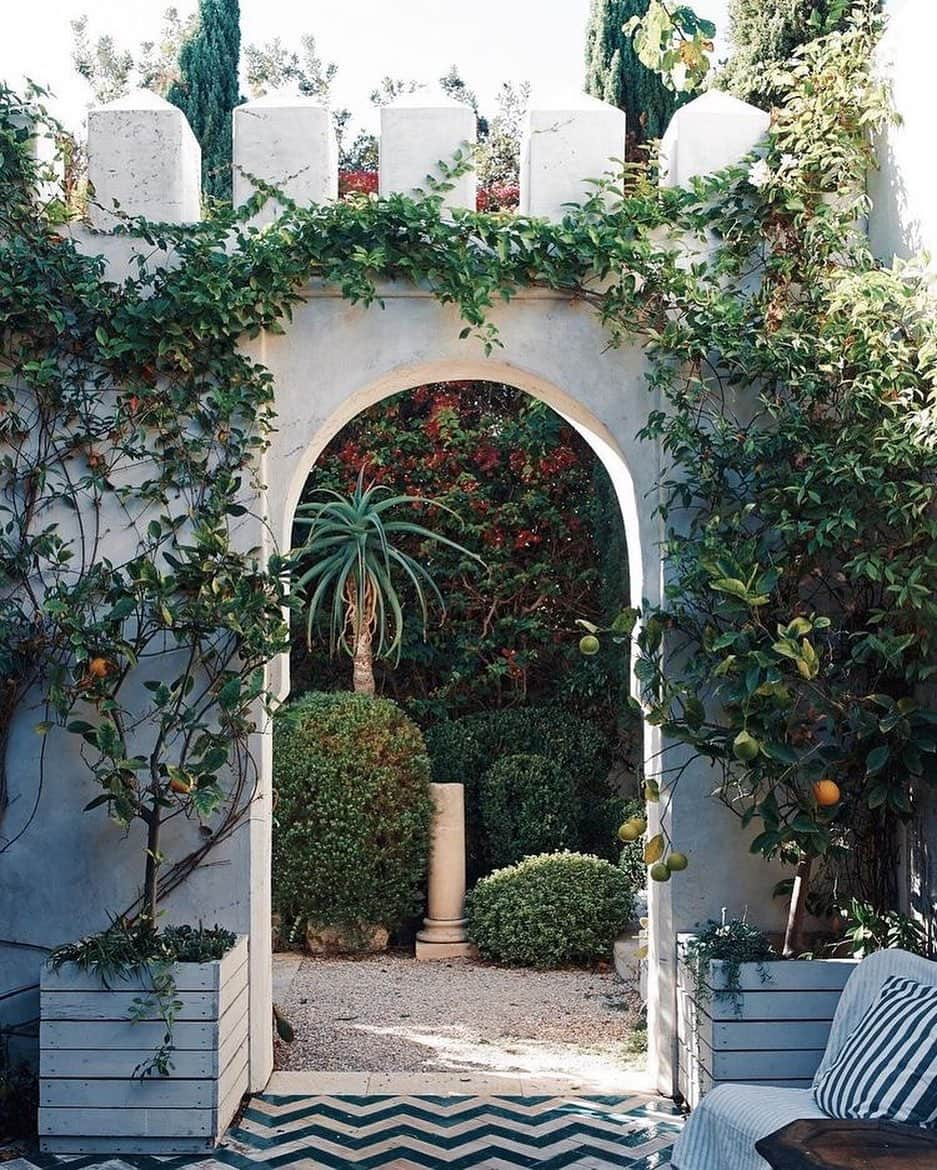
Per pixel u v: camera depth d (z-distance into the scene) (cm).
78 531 455
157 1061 393
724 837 457
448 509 844
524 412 920
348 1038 548
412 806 738
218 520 442
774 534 450
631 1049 528
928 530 419
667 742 459
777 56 724
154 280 451
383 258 448
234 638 448
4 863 452
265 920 465
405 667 904
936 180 419
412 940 770
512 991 639
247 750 455
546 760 786
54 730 454
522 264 457
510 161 1188
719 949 410
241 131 462
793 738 426
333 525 809
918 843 442
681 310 463
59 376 448
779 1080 394
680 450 443
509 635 892
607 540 866
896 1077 313
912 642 431
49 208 453
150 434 457
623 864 736
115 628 425
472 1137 409
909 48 441
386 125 466
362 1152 395
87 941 407
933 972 344
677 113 472
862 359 436
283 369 465
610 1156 392
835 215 463
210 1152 395
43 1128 396
